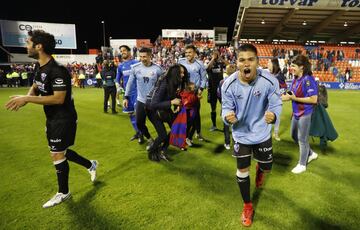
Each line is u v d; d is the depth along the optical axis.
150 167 4.54
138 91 5.28
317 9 21.27
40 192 3.69
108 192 3.66
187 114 5.26
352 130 7.08
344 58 24.33
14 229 2.89
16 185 3.89
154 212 3.17
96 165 3.94
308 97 3.97
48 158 5.01
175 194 3.59
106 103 9.85
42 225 2.96
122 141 6.14
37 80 3.19
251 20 25.16
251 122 2.91
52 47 3.14
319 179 4.04
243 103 2.81
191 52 5.61
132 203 3.38
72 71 27.03
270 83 2.72
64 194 3.42
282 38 31.94
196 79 5.74
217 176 4.16
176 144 4.82
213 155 5.14
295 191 3.67
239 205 3.32
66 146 3.33
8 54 33.56
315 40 31.55
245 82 2.75
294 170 4.29
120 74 6.97
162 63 27.12
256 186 3.73
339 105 11.52
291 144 5.86
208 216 3.09
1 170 4.43
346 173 4.27
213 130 7.04
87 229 2.88
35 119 8.76
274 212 3.16
